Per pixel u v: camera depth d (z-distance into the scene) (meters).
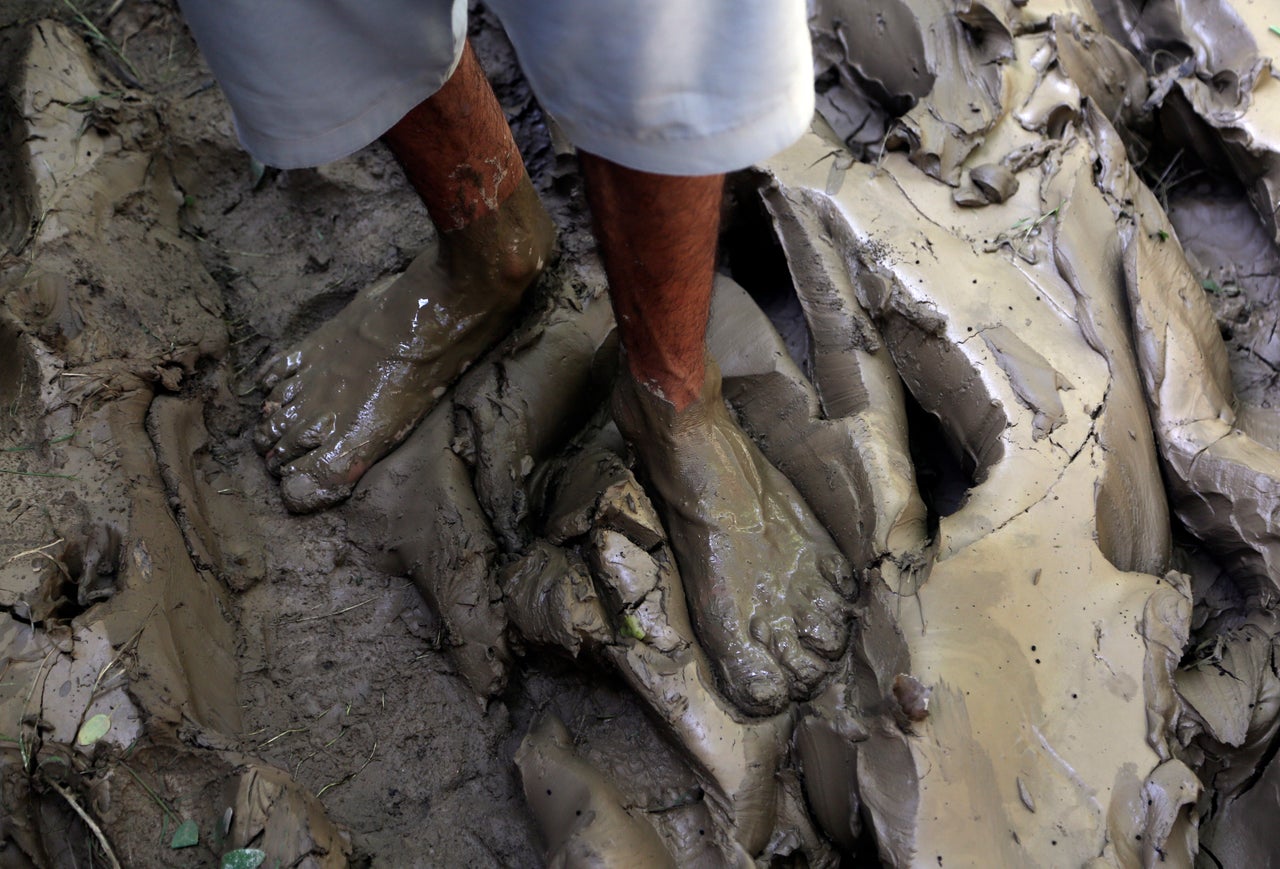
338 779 2.01
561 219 2.64
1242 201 2.81
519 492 2.25
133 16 2.83
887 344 2.30
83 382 2.14
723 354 2.31
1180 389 2.24
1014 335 2.21
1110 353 2.21
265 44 1.60
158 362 2.27
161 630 1.90
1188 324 2.33
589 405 2.41
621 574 1.95
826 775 1.87
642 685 1.90
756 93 1.35
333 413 2.29
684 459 2.04
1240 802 2.01
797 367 2.28
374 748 2.05
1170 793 1.77
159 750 1.78
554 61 1.35
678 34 1.29
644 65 1.30
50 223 2.33
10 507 1.97
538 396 2.31
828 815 1.88
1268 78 2.67
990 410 2.14
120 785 1.73
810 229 2.39
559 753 1.93
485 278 2.26
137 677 1.81
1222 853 1.97
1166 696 1.88
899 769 1.77
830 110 2.80
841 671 1.96
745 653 1.96
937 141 2.44
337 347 2.35
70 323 2.22
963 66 2.55
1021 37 2.63
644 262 1.66
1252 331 2.65
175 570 2.02
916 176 2.45
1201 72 2.74
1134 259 2.31
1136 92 2.82
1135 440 2.17
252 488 2.30
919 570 1.97
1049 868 1.72
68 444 2.07
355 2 1.58
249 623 2.15
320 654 2.14
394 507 2.24
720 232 2.63
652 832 1.85
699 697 1.89
